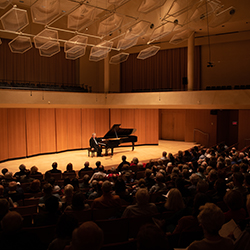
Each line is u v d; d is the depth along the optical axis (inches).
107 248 92.7
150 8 282.2
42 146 539.5
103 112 638.5
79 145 607.5
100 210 140.7
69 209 140.5
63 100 544.1
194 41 583.8
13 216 76.2
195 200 106.3
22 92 480.4
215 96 511.5
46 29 343.6
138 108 623.8
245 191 154.9
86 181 219.6
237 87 559.8
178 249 98.3
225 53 627.5
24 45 366.6
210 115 681.6
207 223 71.6
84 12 303.6
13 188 182.2
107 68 647.8
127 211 131.4
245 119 617.6
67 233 82.7
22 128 500.7
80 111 603.8
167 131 772.0
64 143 580.4
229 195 107.9
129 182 241.6
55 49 405.1
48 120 547.8
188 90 584.4
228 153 385.4
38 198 183.6
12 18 255.8
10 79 563.2
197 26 533.3
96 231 62.2
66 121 581.3
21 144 499.2
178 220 108.7
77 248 61.1
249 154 362.6
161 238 53.1
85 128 613.0
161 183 189.6
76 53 444.8
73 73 669.9
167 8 473.7
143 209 130.7
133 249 96.1
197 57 653.9
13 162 463.2
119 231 122.0
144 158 488.4
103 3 545.3
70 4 553.3
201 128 696.4
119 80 737.6
